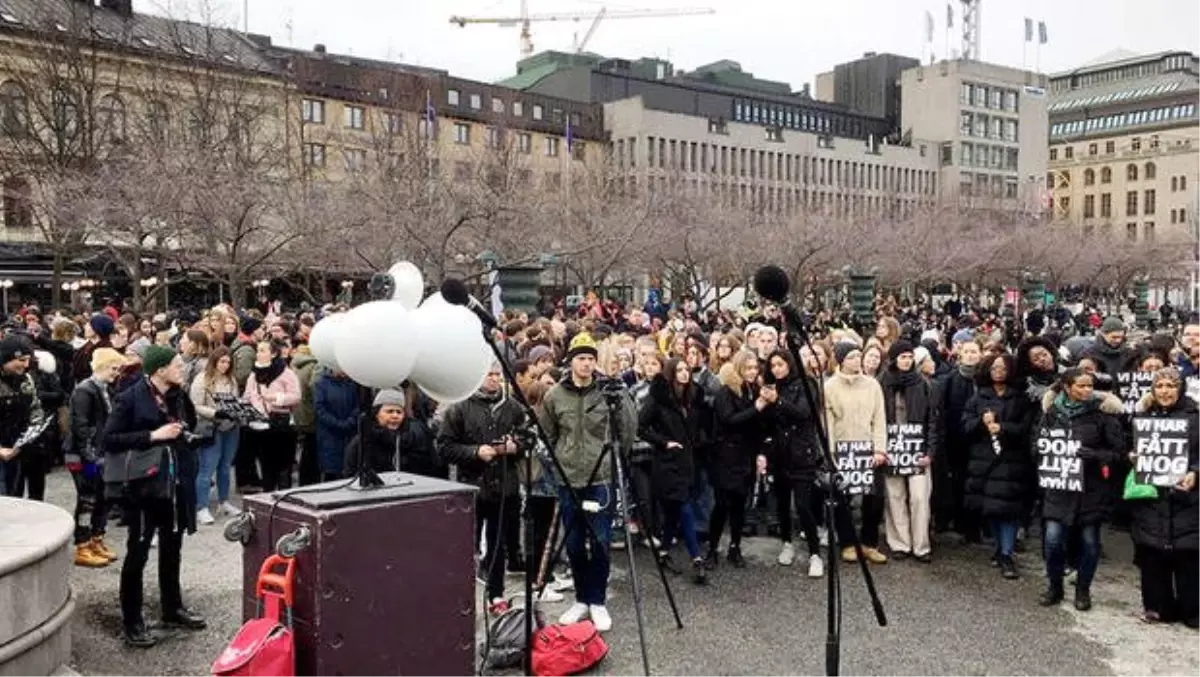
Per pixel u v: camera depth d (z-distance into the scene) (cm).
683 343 821
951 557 818
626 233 3098
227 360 884
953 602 698
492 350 433
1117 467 684
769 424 764
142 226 2005
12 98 2455
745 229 3909
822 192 8194
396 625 380
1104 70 12862
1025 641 620
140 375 622
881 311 2505
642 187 3997
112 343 999
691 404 753
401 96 3350
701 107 8312
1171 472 632
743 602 695
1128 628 645
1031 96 10319
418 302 453
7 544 517
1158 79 12131
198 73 2580
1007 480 753
